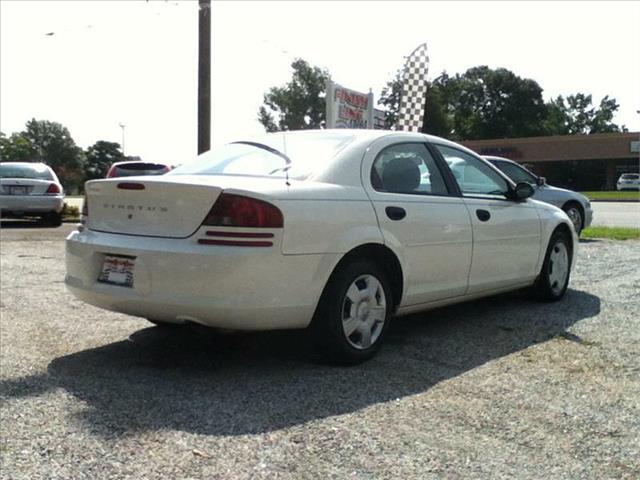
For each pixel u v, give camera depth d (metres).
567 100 102.56
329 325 4.27
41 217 15.66
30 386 4.02
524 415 3.57
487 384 4.06
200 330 5.27
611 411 3.62
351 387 4.00
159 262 4.01
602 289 6.93
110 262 4.33
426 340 5.05
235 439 3.26
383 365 4.44
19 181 14.95
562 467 2.99
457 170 5.42
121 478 2.87
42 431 3.35
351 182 4.52
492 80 90.50
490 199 5.62
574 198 12.04
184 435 3.30
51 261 9.38
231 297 3.89
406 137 5.12
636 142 54.06
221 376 4.21
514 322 5.57
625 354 4.63
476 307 6.16
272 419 3.50
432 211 4.92
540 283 6.20
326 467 2.98
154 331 5.33
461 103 92.25
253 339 5.07
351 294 4.40
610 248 10.46
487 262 5.44
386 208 4.59
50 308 6.18
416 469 2.96
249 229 3.89
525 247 5.86
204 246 3.93
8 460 3.03
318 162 4.55
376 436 3.30
